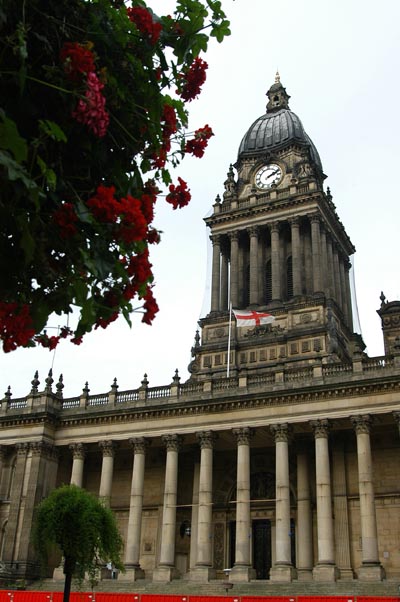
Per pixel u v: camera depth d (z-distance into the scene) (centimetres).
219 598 4725
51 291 923
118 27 954
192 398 6919
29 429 7469
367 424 6019
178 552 7062
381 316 8150
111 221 852
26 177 731
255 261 9025
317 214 8925
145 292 993
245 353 8244
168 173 1102
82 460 7312
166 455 7481
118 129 975
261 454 7300
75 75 809
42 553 4469
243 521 6172
